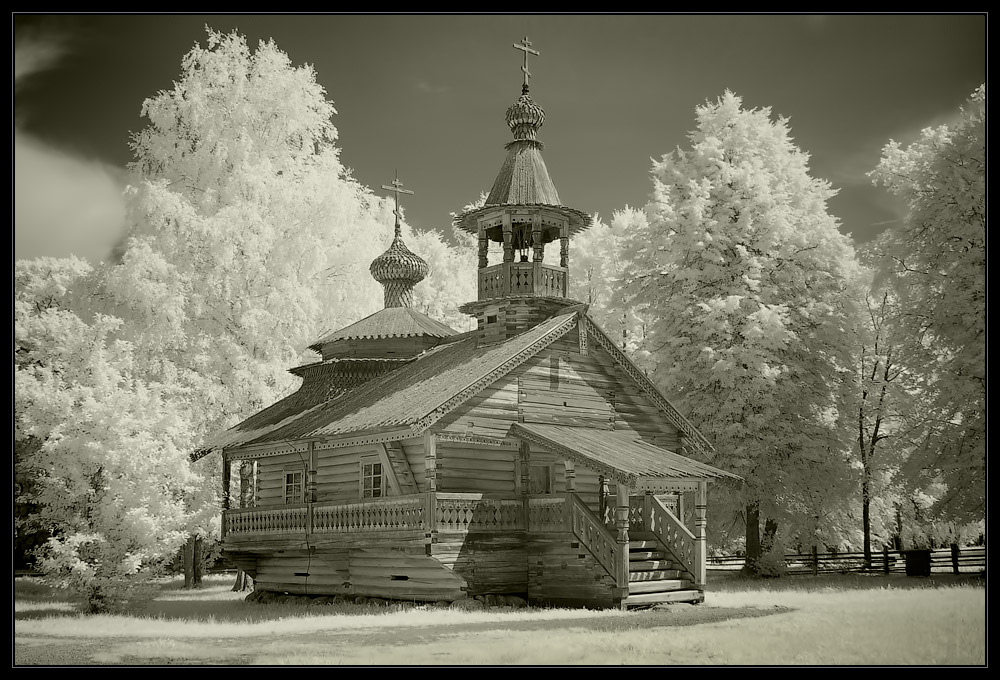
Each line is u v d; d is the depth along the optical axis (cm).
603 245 5641
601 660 1761
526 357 2873
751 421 3684
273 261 4022
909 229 3216
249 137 4150
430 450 2672
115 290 3594
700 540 2723
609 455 2694
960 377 3030
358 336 3612
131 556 2731
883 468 3934
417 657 1825
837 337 3850
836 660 1702
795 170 4150
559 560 2722
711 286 3947
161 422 2916
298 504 3109
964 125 3058
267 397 3900
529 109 3344
